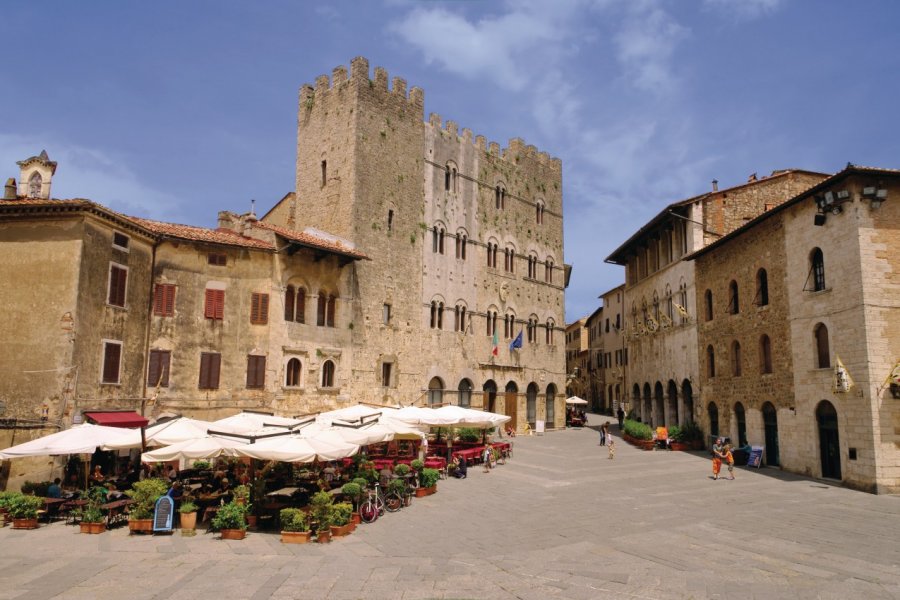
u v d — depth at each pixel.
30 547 20.59
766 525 23.45
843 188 32.53
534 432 62.25
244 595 15.74
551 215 68.12
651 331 58.34
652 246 60.28
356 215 49.25
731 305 44.16
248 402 40.25
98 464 33.09
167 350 37.75
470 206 58.97
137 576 17.31
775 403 38.50
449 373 54.72
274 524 23.81
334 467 31.89
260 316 41.38
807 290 35.50
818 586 16.44
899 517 24.86
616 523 23.94
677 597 15.66
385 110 52.81
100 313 33.88
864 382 30.97
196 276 39.50
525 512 26.27
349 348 46.59
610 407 92.75
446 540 21.58
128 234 36.06
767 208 50.94
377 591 16.09
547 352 65.31
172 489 24.91
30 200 33.56
